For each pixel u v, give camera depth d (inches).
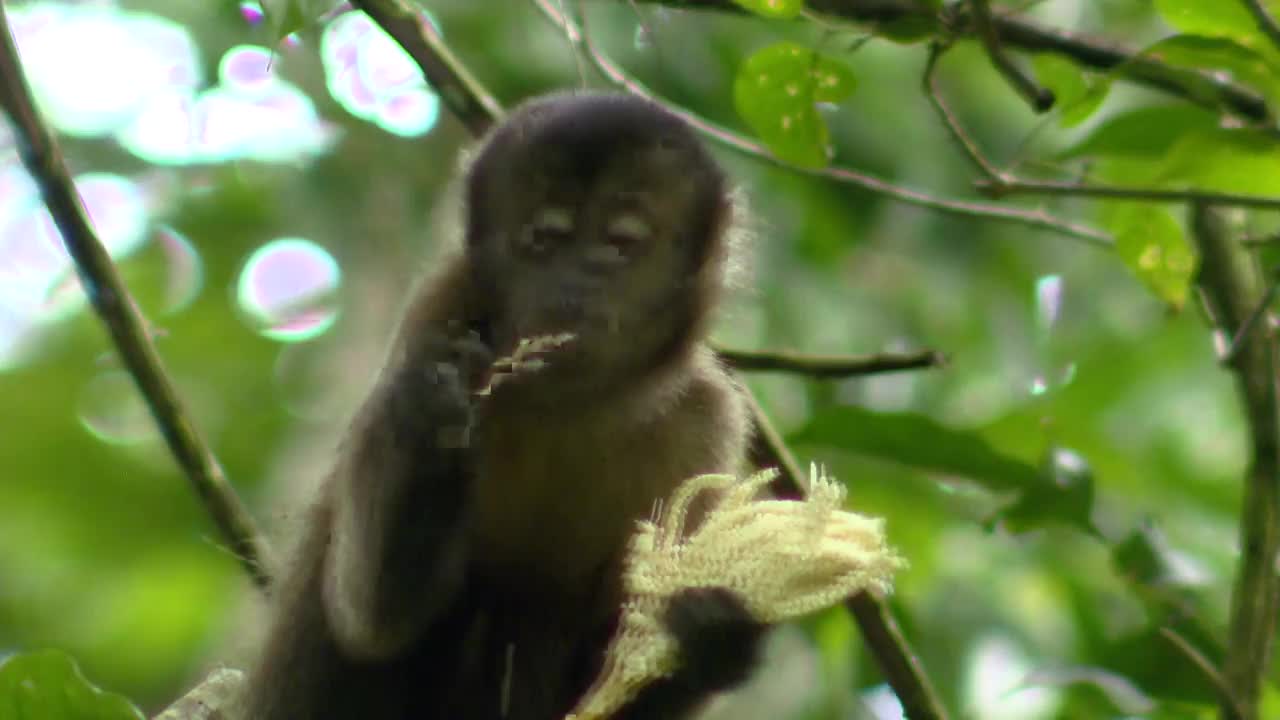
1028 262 747.4
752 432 448.1
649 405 419.8
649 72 671.1
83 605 904.9
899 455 458.9
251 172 840.3
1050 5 786.8
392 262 738.8
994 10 446.0
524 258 397.7
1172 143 435.2
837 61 420.5
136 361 417.1
